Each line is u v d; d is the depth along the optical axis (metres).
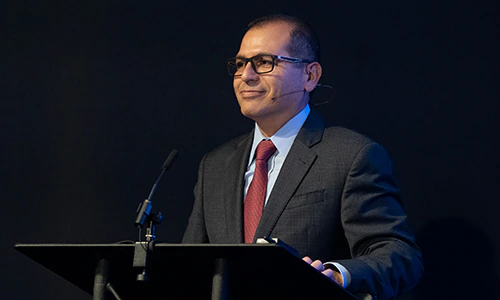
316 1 5.18
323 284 2.49
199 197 4.16
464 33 4.86
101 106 5.42
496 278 4.59
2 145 5.43
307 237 3.60
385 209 3.65
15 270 5.27
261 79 3.87
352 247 3.61
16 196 5.36
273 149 3.94
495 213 4.64
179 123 5.30
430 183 4.79
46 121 5.44
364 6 5.09
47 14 5.56
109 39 5.48
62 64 5.50
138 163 5.31
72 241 5.26
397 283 3.32
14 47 5.54
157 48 5.42
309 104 4.36
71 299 5.23
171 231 5.19
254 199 3.81
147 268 2.49
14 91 5.49
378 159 3.75
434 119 4.83
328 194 3.67
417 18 4.96
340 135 3.87
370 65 5.01
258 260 2.38
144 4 5.48
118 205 5.28
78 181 5.34
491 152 4.70
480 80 4.78
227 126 5.24
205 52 5.36
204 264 2.50
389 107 4.93
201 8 5.41
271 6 5.28
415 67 4.92
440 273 4.69
